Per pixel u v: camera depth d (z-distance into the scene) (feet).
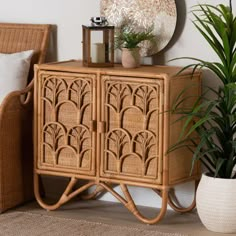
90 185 13.38
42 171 13.64
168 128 12.44
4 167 13.62
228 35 12.23
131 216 13.60
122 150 12.88
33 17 14.89
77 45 14.60
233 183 12.28
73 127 13.23
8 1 15.06
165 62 13.74
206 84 13.44
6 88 13.96
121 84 12.73
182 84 12.72
